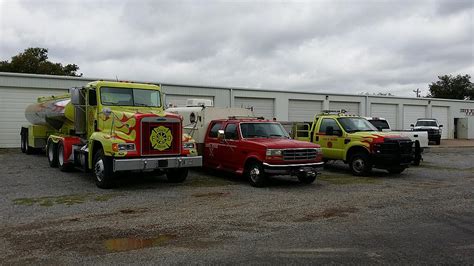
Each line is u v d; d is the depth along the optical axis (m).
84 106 12.25
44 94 22.52
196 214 7.89
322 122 15.54
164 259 5.32
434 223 7.29
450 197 9.92
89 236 6.36
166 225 7.04
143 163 10.34
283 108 32.12
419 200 9.50
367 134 13.88
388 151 13.46
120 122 10.76
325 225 7.11
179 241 6.13
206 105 15.88
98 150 10.98
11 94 21.80
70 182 11.62
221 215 7.83
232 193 10.29
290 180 12.79
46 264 5.12
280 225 7.10
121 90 11.77
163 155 10.84
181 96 27.33
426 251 5.67
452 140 42.06
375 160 13.48
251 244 5.98
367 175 13.84
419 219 7.59
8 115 21.75
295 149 11.22
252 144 11.53
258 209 8.40
